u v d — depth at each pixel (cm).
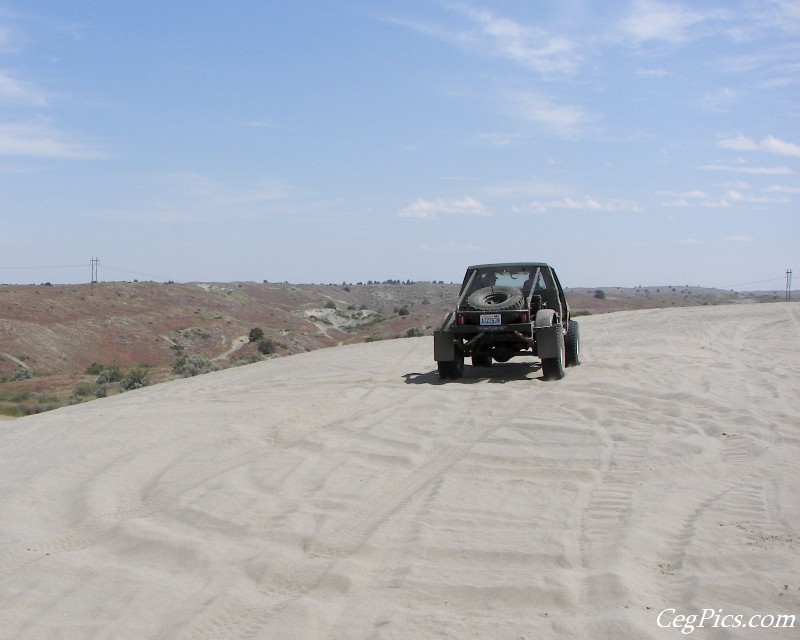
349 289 18300
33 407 3106
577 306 7819
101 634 396
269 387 1282
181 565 490
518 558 475
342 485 643
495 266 1353
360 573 462
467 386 1159
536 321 1220
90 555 515
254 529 543
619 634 369
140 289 11081
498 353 1257
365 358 1786
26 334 7662
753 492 593
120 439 839
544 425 838
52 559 503
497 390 1091
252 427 887
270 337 9206
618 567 450
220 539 530
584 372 1295
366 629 392
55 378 4894
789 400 961
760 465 671
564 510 564
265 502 601
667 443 747
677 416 875
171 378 3719
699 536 497
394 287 19912
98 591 450
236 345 9088
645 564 463
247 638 389
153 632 399
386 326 8600
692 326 2341
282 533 532
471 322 1238
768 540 488
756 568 447
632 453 718
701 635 371
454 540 507
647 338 2027
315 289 16700
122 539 540
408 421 896
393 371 1459
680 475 650
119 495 649
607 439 776
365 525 547
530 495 604
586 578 441
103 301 9856
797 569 441
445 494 609
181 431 875
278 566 474
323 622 400
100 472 710
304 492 629
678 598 415
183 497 622
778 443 748
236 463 734
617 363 1383
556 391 1055
